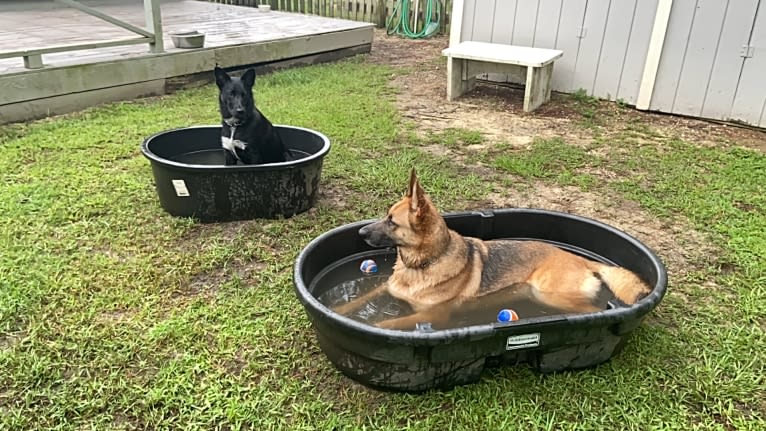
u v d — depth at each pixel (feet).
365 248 11.07
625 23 23.12
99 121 19.76
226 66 26.22
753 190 15.66
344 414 7.65
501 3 25.86
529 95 22.52
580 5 23.94
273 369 8.44
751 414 7.86
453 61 23.70
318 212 13.61
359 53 33.91
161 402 7.79
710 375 8.47
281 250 11.91
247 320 9.49
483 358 7.84
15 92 19.31
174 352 8.73
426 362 7.57
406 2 41.34
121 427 7.40
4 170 15.33
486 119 21.94
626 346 9.01
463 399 7.90
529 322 7.52
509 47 24.91
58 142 17.57
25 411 7.57
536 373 8.38
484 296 9.62
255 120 14.19
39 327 9.09
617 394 8.05
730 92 21.65
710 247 12.51
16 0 38.96
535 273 10.05
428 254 9.36
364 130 19.69
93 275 10.63
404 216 9.25
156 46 23.56
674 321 9.78
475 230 11.39
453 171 16.49
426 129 20.42
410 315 9.21
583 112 23.06
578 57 24.71
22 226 12.35
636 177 16.48
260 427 7.45
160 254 11.50
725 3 20.81
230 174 12.35
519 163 17.03
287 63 29.32
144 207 13.51
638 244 9.98
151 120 20.12
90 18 34.22
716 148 19.17
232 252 11.66
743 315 10.05
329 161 16.67
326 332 7.80
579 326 7.73
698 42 21.75
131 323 9.34
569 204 14.66
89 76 21.31
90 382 8.08
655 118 22.77
